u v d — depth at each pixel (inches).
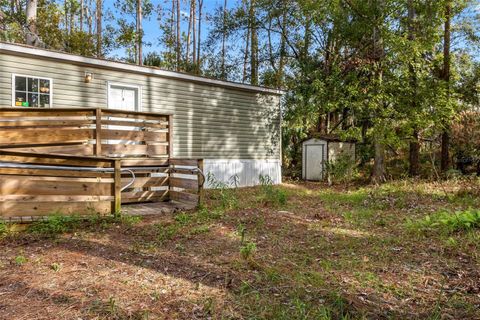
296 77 593.9
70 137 257.0
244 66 802.8
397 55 446.6
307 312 102.3
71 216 205.2
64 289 117.3
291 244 177.3
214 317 100.7
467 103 517.7
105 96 343.0
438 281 127.3
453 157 528.7
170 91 392.2
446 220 201.9
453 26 563.2
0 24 633.6
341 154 532.4
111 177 229.9
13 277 127.0
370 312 103.8
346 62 528.7
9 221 188.1
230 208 270.7
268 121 505.0
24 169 198.1
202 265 144.1
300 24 597.6
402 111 458.9
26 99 297.1
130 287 120.6
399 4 455.5
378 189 394.9
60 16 776.3
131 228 203.2
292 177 596.4
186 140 407.8
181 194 287.3
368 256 157.6
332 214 259.3
